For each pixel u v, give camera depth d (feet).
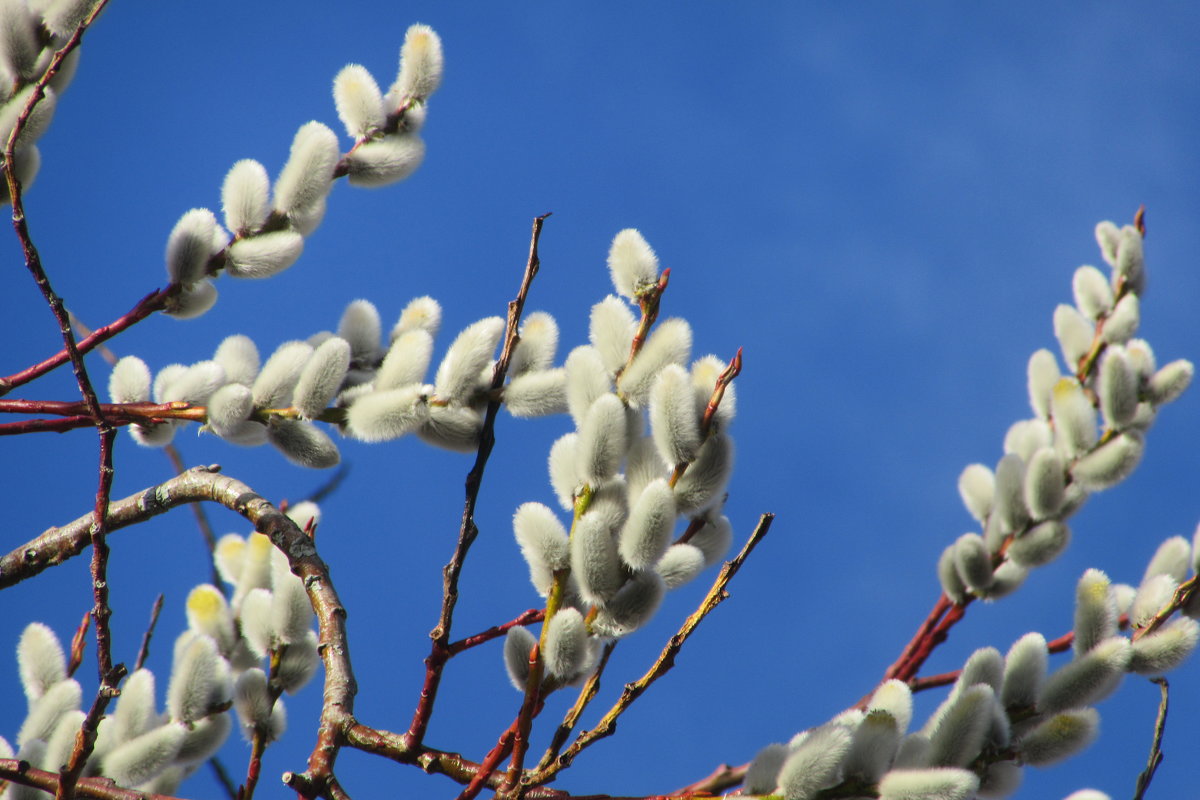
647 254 4.92
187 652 5.11
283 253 5.20
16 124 5.09
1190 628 5.00
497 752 4.85
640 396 4.86
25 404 5.19
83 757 4.89
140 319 5.22
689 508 4.83
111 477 4.96
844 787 4.70
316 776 4.97
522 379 5.02
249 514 5.26
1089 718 4.85
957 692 4.89
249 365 5.24
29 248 4.97
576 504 4.83
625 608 4.80
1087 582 5.01
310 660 5.19
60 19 5.18
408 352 5.12
